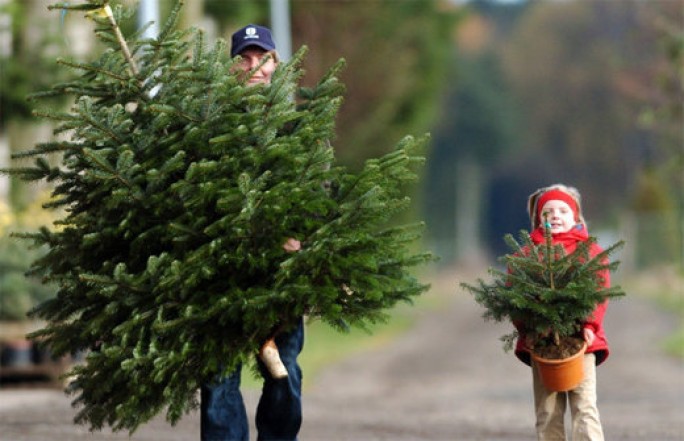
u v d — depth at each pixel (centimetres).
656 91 12519
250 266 2102
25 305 4928
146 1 4397
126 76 2148
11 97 6488
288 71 2138
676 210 17212
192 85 2108
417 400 5512
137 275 2114
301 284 2083
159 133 2138
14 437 3228
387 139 12662
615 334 9725
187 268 2073
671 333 9506
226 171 2097
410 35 12538
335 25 11950
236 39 2289
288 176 2127
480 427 3938
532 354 2239
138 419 2186
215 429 2181
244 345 2114
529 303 2178
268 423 2223
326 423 4019
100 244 2170
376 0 12056
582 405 2250
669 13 12012
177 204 2109
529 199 2425
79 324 2225
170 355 2062
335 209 2138
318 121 2172
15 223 5194
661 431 3750
